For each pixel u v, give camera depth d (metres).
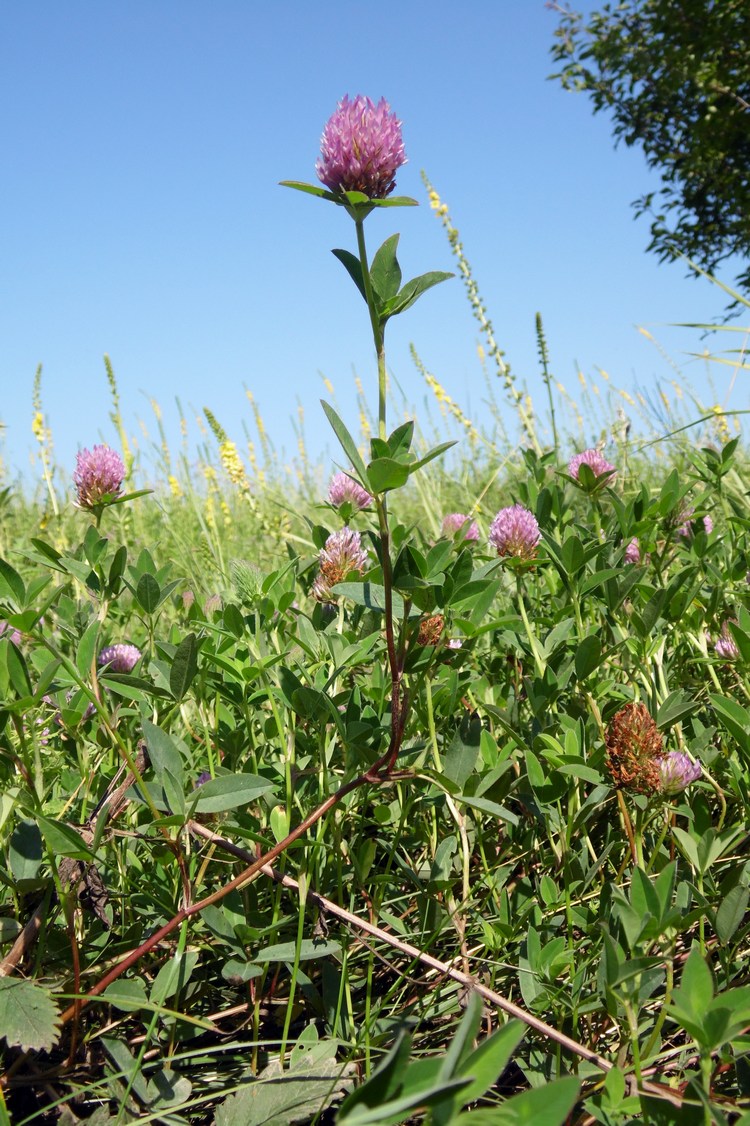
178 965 1.44
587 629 2.34
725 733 2.15
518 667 2.32
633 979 1.21
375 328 1.32
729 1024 1.02
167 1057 1.42
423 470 5.57
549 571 2.71
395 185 1.35
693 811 1.63
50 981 1.41
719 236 12.08
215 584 3.90
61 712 1.62
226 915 1.63
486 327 5.96
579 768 1.59
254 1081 1.41
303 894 1.44
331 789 1.76
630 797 1.89
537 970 1.44
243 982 1.65
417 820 1.98
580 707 2.04
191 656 1.57
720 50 11.34
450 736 2.04
